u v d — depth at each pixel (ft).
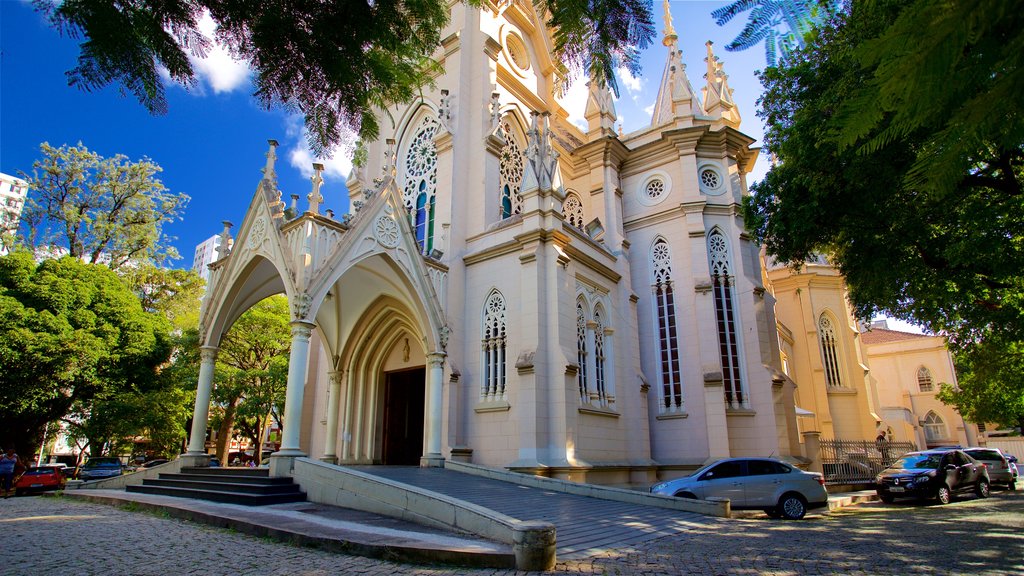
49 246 113.50
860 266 47.03
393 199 64.28
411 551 26.04
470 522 31.83
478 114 84.28
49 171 114.83
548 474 59.93
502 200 87.71
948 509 58.80
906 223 41.45
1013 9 5.65
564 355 64.44
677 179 91.15
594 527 36.88
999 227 37.32
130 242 120.57
